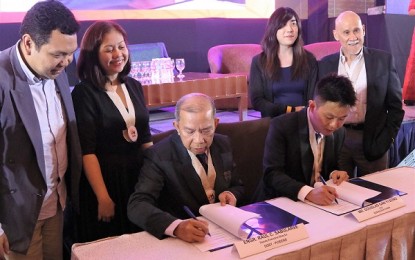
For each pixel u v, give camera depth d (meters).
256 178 2.20
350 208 1.49
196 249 1.24
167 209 1.58
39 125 1.42
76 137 1.57
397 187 1.69
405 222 1.43
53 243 1.60
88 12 4.81
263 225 1.35
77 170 1.58
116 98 1.71
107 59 1.66
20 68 1.37
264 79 2.48
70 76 3.78
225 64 5.16
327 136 1.77
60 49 1.28
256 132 2.20
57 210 1.58
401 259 1.43
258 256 1.18
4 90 1.34
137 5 5.12
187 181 1.54
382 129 2.29
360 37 2.23
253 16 5.92
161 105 3.22
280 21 2.39
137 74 3.46
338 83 1.60
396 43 4.90
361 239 1.34
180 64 3.78
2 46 4.46
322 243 1.26
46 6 1.29
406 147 2.77
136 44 5.05
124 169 1.74
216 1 5.64
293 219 1.39
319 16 6.23
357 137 2.33
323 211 1.48
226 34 5.86
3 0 4.38
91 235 1.78
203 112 1.44
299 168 1.77
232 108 4.90
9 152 1.37
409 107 3.22
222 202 1.49
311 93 2.40
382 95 2.25
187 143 1.48
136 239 1.32
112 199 1.74
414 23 4.98
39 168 1.42
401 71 4.93
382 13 4.94
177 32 5.51
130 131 1.72
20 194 1.40
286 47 2.43
